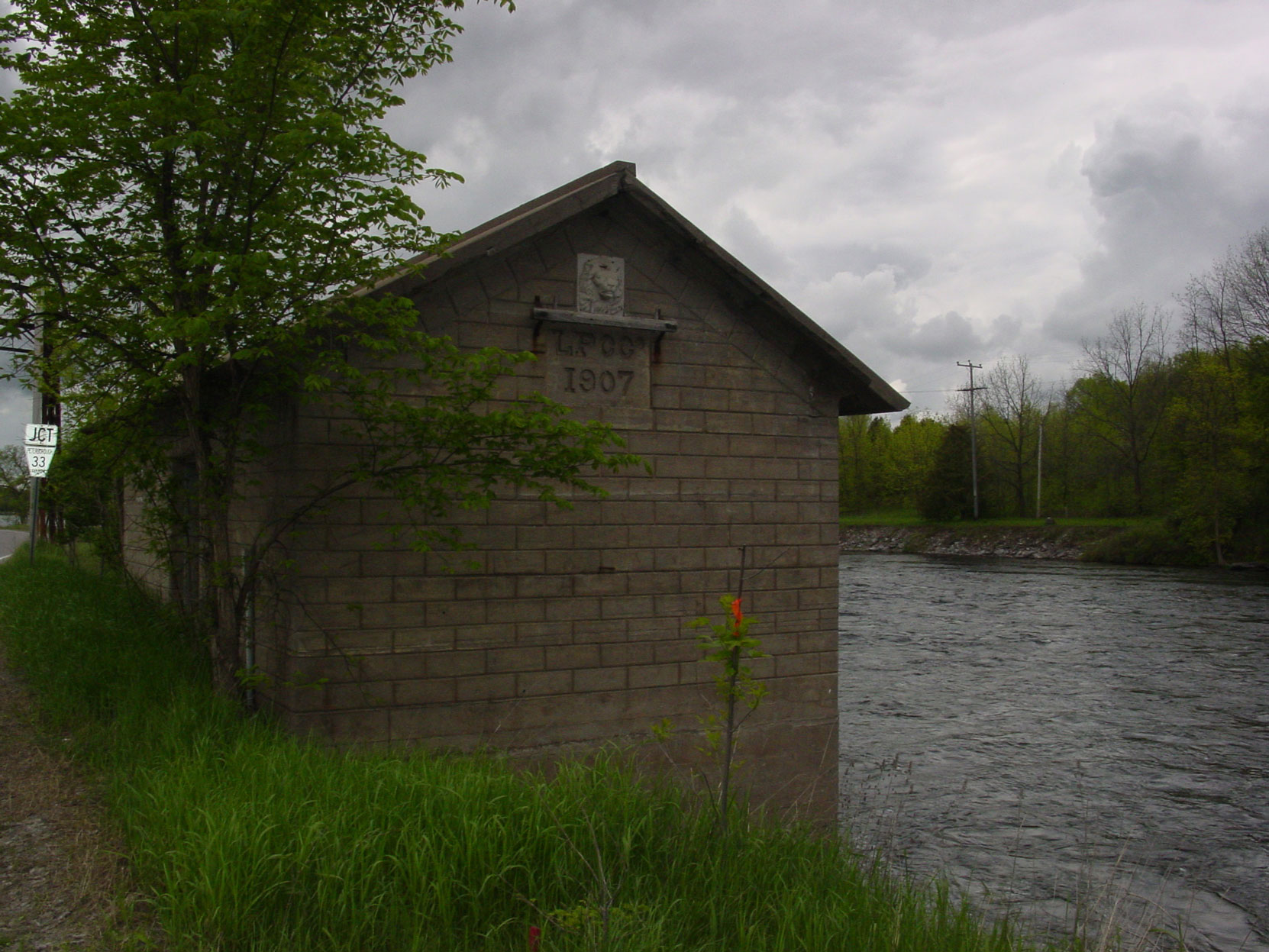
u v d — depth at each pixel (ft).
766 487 31.81
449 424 23.62
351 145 21.57
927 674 63.98
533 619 28.17
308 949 14.10
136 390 26.09
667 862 18.26
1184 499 159.02
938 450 242.58
